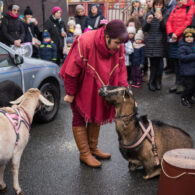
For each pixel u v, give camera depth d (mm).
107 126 4715
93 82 3080
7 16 6840
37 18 10086
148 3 7367
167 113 5391
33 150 3883
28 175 3279
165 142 3098
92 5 7879
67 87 3145
